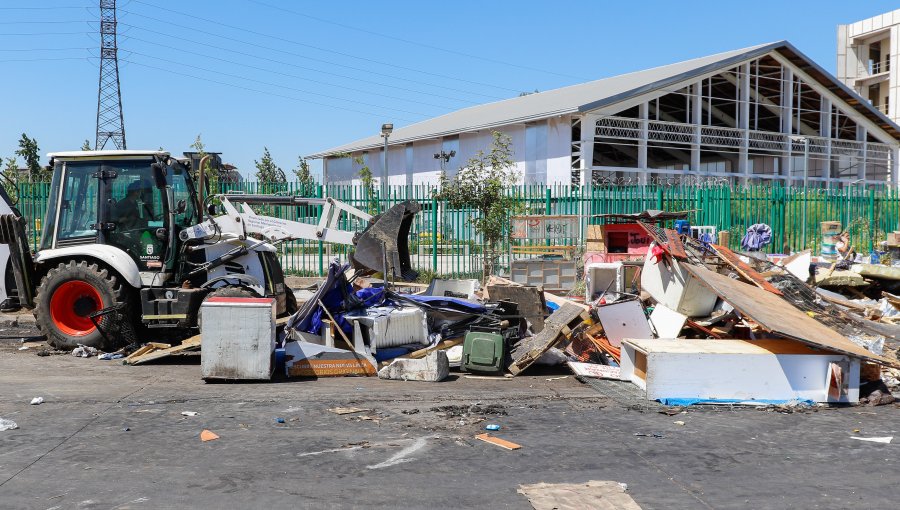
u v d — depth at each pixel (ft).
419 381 25.49
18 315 41.63
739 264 30.50
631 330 27.53
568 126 91.30
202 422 19.88
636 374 24.36
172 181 32.04
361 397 22.91
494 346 26.17
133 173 31.30
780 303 26.53
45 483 15.20
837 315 29.25
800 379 22.17
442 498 14.46
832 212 67.10
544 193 57.52
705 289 27.14
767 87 113.39
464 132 106.01
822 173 118.73
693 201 61.62
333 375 26.35
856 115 118.01
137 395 22.90
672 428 19.54
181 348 28.09
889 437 18.72
